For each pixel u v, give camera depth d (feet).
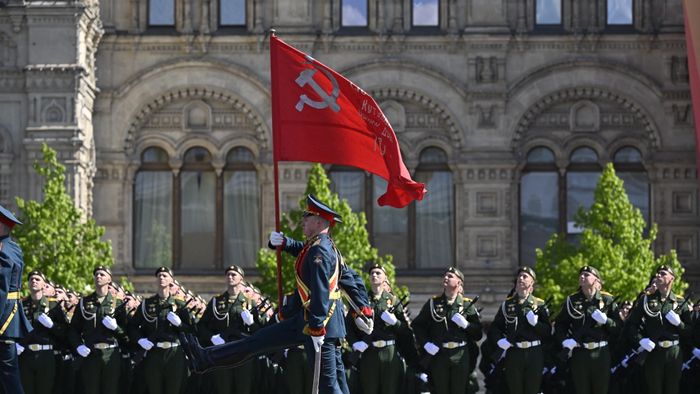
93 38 521.65
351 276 211.00
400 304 295.07
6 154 497.87
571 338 293.84
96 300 292.20
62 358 297.33
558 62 531.91
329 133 224.33
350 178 538.88
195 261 537.65
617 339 297.53
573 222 536.83
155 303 293.84
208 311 296.71
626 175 537.65
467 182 530.27
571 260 458.50
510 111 532.73
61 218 445.37
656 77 532.32
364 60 532.32
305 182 528.63
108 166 529.86
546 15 535.60
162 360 292.20
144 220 537.65
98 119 531.50
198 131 534.78
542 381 307.17
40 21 497.05
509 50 533.14
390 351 292.20
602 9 533.96
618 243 468.34
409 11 534.78
